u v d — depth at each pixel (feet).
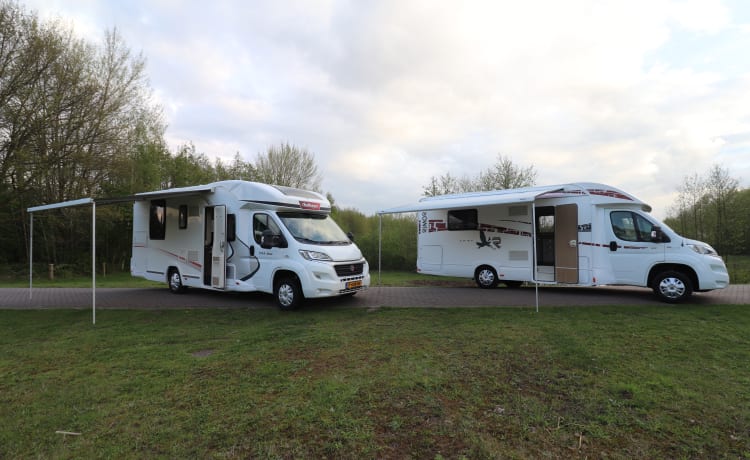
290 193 28.37
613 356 14.90
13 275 58.75
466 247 35.65
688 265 25.96
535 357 14.99
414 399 11.50
